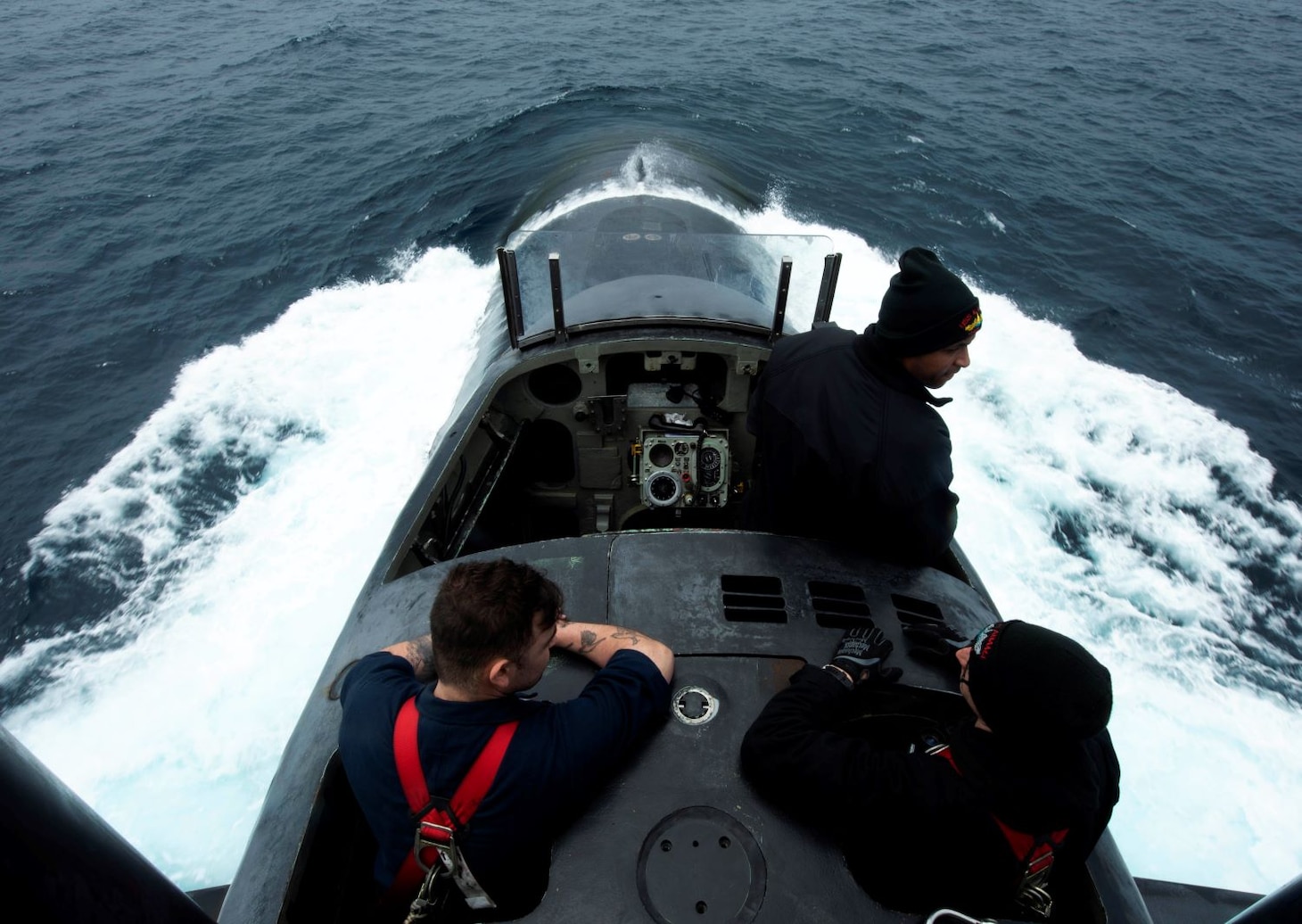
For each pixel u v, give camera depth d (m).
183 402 10.83
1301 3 35.69
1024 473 9.82
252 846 2.31
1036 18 31.11
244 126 20.11
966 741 1.91
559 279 4.70
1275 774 6.89
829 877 1.97
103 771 6.63
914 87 22.52
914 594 2.82
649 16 29.61
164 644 7.75
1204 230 16.03
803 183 16.19
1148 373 12.00
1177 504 9.63
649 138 13.80
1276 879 6.09
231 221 15.55
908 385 2.51
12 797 0.95
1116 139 20.02
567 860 2.00
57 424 10.86
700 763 2.18
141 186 17.19
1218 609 8.36
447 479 4.29
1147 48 27.91
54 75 24.47
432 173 16.69
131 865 1.17
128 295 13.52
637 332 4.96
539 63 24.03
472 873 1.91
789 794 2.04
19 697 7.36
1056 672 1.70
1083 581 8.54
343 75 23.66
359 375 10.92
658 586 2.78
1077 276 14.26
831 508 2.80
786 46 25.80
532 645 1.87
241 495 9.30
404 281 13.06
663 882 1.96
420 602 2.94
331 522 8.68
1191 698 7.47
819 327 2.77
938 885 2.11
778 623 2.65
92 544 8.91
